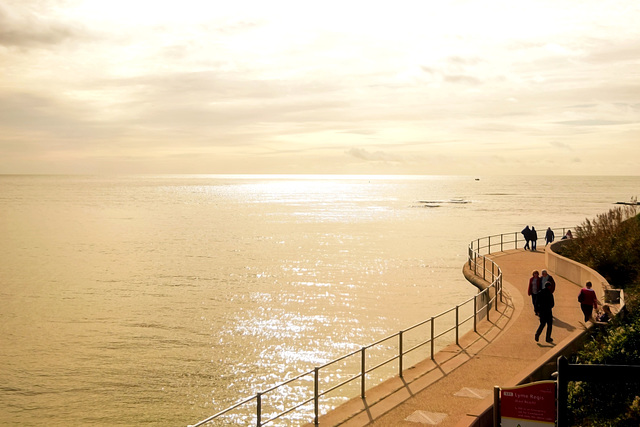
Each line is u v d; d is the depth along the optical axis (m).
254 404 24.92
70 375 27.94
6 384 26.83
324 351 31.91
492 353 14.27
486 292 22.98
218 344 32.84
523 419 6.89
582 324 15.44
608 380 5.91
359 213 135.25
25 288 49.09
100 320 38.09
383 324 37.09
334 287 48.75
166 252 71.12
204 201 194.38
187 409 24.36
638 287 19.41
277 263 61.97
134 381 27.12
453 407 10.59
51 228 102.56
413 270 56.81
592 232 30.73
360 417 10.14
